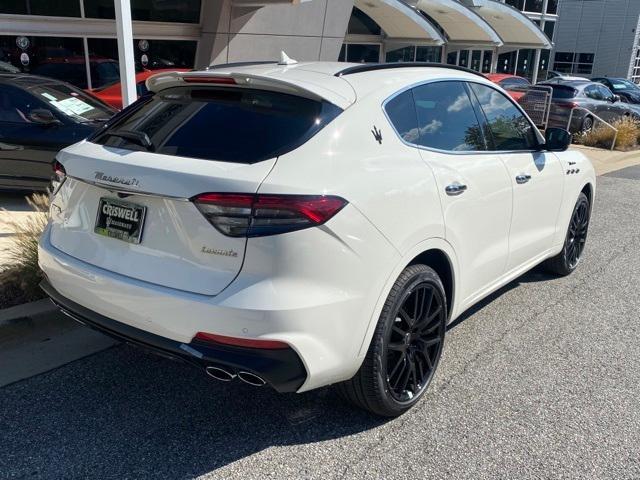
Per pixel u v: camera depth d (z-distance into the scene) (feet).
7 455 9.47
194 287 8.61
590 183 18.33
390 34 72.28
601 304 16.51
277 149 8.94
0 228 18.84
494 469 9.53
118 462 9.42
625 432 10.60
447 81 12.32
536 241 15.29
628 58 135.74
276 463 9.53
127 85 18.29
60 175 10.44
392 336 10.33
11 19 36.99
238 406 11.01
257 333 8.32
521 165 13.84
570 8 141.69
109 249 9.51
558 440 10.32
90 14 40.50
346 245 8.83
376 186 9.39
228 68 11.56
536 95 46.91
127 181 8.99
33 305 13.47
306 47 51.31
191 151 9.23
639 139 50.90
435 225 10.57
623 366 13.00
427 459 9.73
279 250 8.28
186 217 8.61
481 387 11.95
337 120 9.52
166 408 10.87
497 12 85.05
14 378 11.57
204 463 9.47
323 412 10.93
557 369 12.78
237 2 44.70
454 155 11.71
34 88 22.88
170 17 44.29
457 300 12.06
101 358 12.46
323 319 8.70
